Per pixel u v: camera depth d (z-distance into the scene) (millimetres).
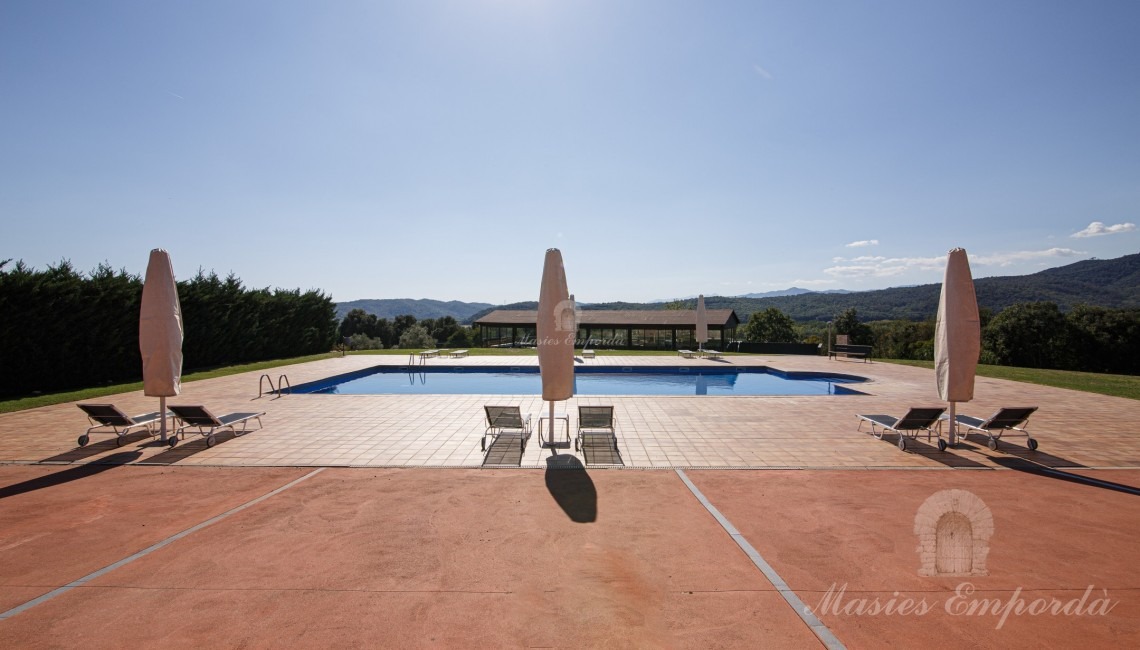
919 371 21125
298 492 6828
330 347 33188
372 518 5961
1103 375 20234
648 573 4711
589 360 25516
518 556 5035
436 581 4570
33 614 4059
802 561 4934
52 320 16875
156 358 9000
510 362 23922
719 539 5406
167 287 9109
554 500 6535
